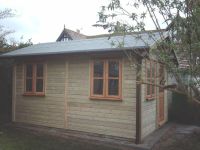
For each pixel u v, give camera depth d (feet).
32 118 35.53
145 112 29.22
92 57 30.60
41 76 35.09
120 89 28.63
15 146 25.02
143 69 24.30
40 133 31.27
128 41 27.63
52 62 33.99
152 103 31.96
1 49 46.14
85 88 31.19
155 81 25.52
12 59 38.52
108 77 29.50
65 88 32.81
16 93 37.29
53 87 33.83
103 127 29.73
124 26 18.04
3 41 48.03
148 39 21.39
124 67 28.43
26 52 35.14
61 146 25.63
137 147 25.85
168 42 17.24
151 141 27.91
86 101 31.07
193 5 15.80
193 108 37.99
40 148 24.67
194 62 16.33
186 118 38.37
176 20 16.28
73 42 39.60
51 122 33.81
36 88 35.58
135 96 27.71
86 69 31.17
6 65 40.86
